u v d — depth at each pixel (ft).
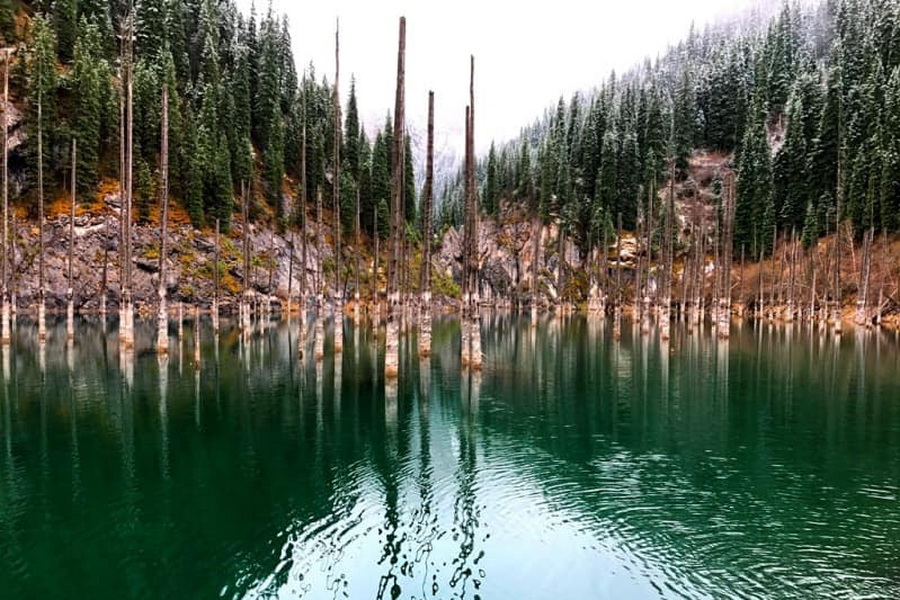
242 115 291.99
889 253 242.78
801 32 507.30
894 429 65.82
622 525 39.01
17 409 68.08
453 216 485.56
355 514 39.70
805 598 29.60
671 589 30.55
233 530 36.47
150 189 226.79
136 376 90.99
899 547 35.96
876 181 255.70
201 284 235.20
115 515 38.27
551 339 175.63
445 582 30.71
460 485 46.26
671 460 53.88
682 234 358.43
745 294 305.53
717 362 122.01
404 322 203.72
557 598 29.45
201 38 305.12
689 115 409.28
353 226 309.42
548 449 56.85
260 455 52.21
